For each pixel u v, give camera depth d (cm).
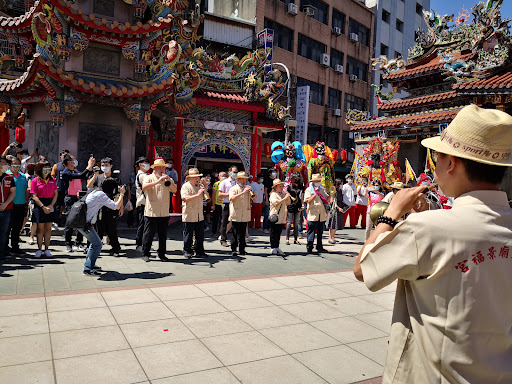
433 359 139
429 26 1673
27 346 371
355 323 477
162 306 501
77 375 323
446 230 138
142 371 335
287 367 356
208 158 1577
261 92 1384
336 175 3194
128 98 1081
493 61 1121
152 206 755
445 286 137
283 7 2702
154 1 1090
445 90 1593
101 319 447
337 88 3166
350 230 1458
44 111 1140
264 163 2517
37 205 727
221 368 348
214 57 1370
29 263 696
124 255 808
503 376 133
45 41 945
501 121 140
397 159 1722
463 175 150
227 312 491
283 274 710
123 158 1176
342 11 3203
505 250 137
